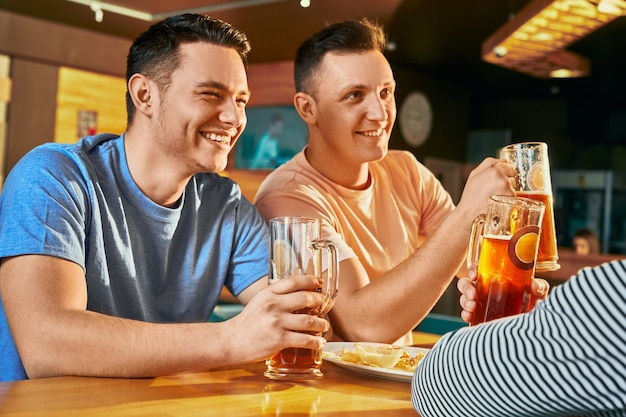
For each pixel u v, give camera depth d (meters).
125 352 1.21
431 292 1.60
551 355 0.78
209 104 1.48
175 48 1.47
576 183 8.51
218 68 1.48
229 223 1.70
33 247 1.33
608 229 8.33
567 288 0.78
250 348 1.24
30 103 5.11
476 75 7.64
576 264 5.62
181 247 1.62
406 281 1.60
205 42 1.48
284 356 1.29
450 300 7.34
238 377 1.29
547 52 4.61
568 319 0.77
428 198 2.24
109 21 5.59
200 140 1.51
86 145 1.54
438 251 1.60
